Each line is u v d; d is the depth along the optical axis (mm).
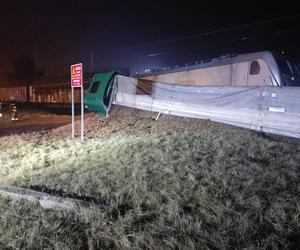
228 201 4277
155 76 17172
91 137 11367
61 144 10297
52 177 6254
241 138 8430
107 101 15016
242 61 13680
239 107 10078
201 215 4082
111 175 5992
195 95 11672
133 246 3480
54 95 32906
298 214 3822
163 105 12953
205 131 9891
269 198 4406
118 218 4133
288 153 6965
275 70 12656
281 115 8828
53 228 3988
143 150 7930
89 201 4734
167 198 4641
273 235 3467
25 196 5027
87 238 3783
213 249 3375
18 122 19703
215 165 6031
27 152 9539
